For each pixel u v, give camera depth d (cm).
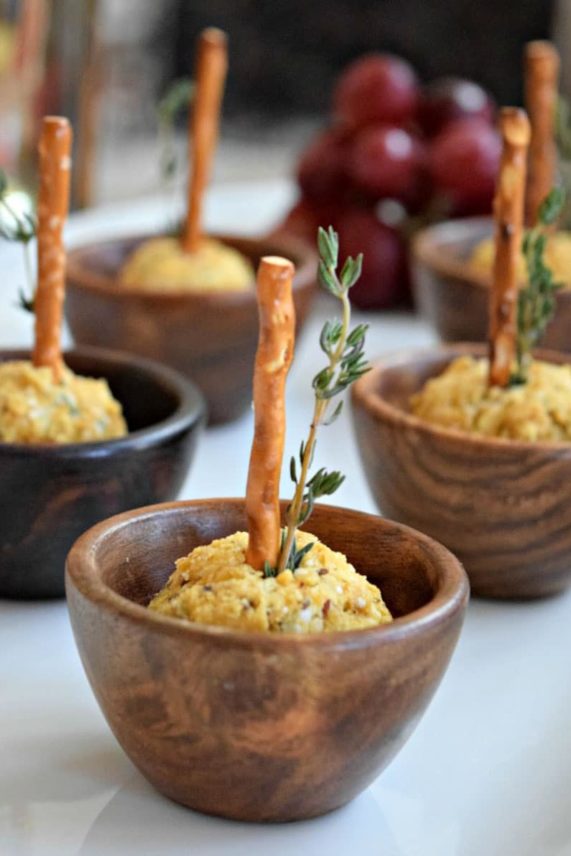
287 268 34
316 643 33
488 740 38
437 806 36
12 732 37
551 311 44
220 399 52
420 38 129
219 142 135
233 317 50
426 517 43
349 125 64
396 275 63
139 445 41
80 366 46
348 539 37
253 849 34
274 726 33
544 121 53
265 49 134
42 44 64
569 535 42
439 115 65
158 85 134
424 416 44
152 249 54
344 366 35
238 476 49
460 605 35
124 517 37
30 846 34
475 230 59
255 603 34
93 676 34
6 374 43
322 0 131
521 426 43
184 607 35
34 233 43
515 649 41
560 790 36
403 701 34
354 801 36
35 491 40
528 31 125
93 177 69
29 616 41
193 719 33
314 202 64
